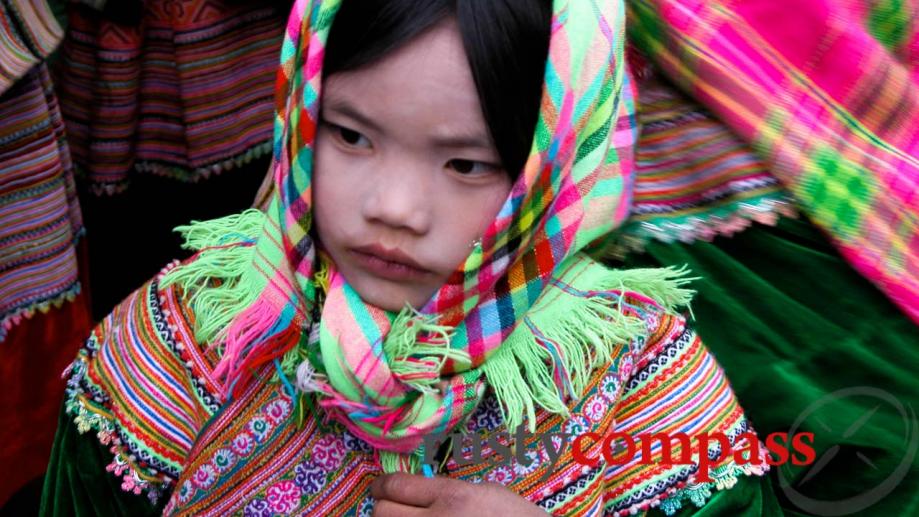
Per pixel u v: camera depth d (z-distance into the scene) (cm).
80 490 98
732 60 121
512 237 83
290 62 86
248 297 90
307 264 86
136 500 97
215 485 92
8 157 155
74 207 176
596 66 83
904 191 123
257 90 182
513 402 88
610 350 94
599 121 88
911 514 128
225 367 88
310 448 92
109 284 201
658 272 97
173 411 94
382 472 93
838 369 126
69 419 100
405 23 73
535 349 89
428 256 80
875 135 126
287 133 84
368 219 79
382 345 84
